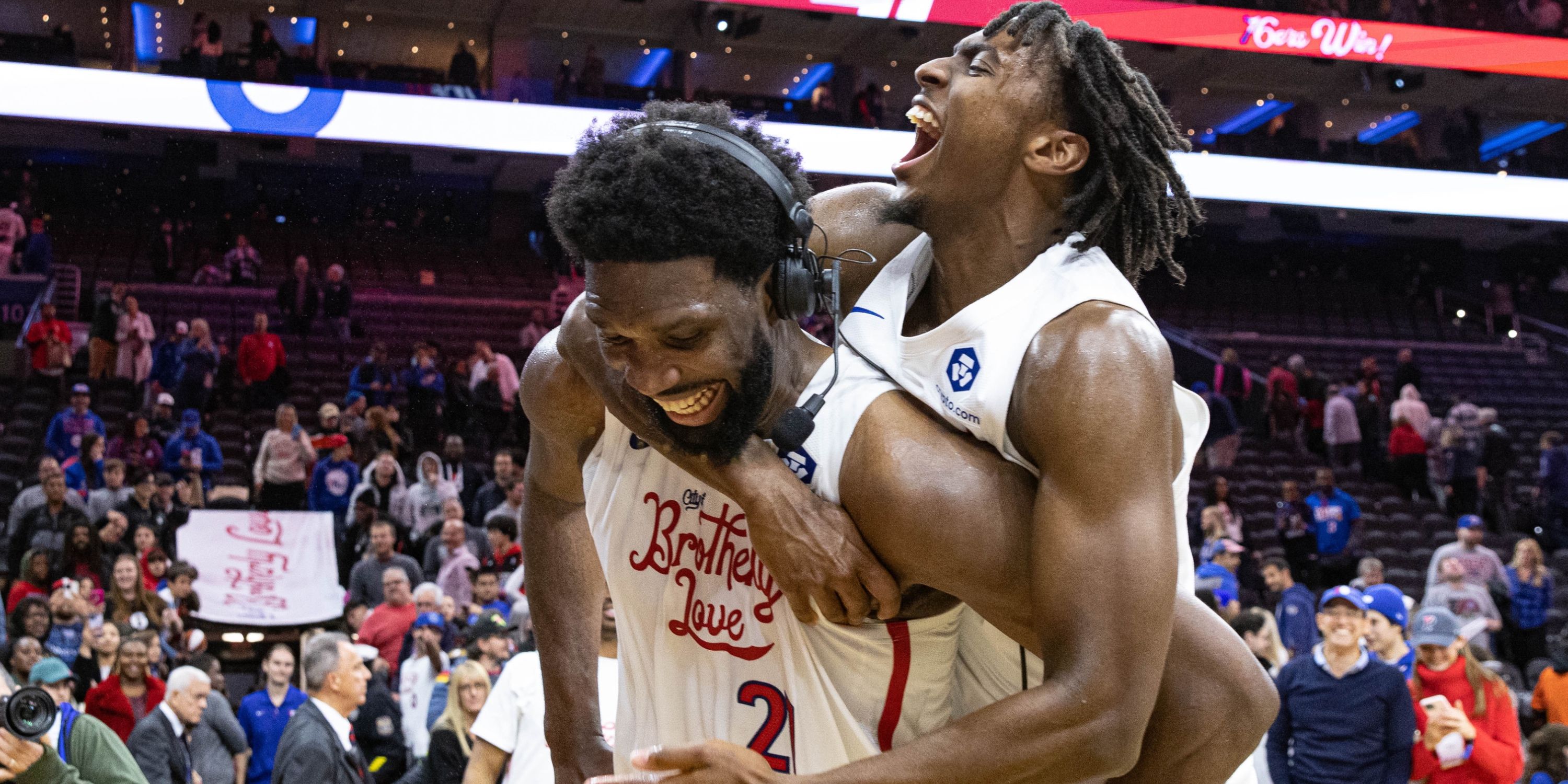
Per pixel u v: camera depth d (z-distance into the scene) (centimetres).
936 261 123
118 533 698
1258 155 1543
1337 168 1516
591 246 100
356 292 1473
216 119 1255
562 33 1773
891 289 124
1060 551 100
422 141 1311
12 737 275
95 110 1226
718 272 102
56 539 688
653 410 113
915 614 119
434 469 828
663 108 110
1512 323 1758
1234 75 1814
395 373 1112
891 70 1862
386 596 561
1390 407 1468
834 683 120
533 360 133
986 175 116
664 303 100
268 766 449
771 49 1812
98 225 1609
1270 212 1856
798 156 113
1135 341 105
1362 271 1925
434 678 485
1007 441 109
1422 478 1176
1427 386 1595
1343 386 1359
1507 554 1113
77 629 530
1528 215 1552
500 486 818
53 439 914
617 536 127
